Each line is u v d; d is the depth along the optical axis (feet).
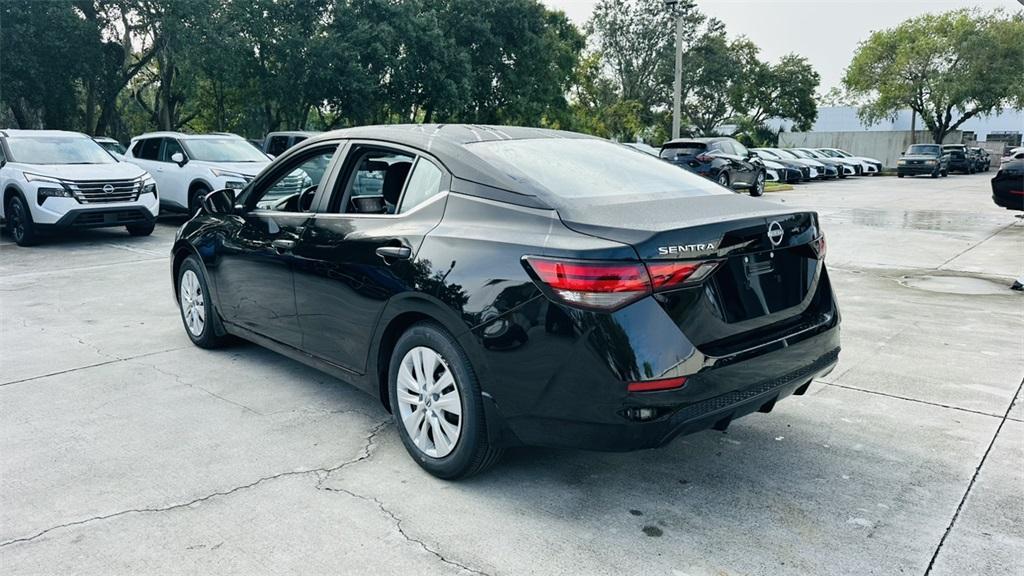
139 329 19.93
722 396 9.51
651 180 11.93
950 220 46.96
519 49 112.68
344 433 12.92
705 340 9.43
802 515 10.10
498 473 11.39
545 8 119.14
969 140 169.07
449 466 10.85
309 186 14.29
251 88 91.66
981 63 140.15
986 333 19.35
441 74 95.96
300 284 13.51
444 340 10.57
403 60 91.71
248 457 11.93
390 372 11.75
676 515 10.11
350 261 12.14
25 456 11.93
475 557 9.09
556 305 9.20
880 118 159.33
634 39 173.27
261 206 15.47
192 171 41.65
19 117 83.82
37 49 71.61
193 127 126.93
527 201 10.24
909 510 10.21
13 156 36.40
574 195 10.52
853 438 12.68
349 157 13.29
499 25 110.11
